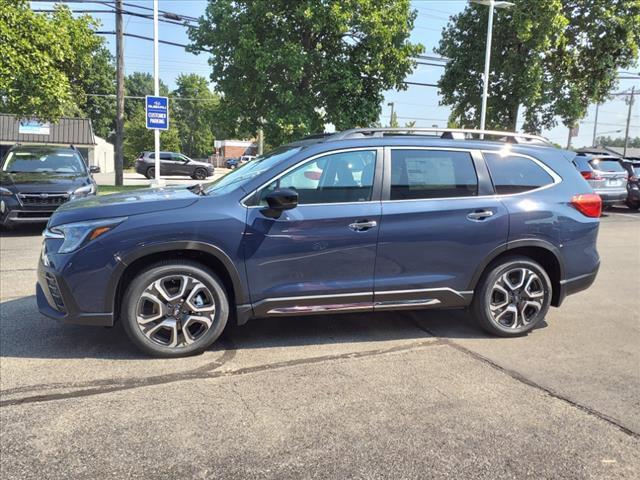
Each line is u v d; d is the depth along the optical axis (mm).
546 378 3832
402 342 4547
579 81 20562
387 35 16328
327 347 4395
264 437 2973
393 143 4406
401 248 4320
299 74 15977
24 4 13500
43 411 3217
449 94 22734
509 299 4668
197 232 3941
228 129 18062
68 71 15367
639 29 18891
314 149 4246
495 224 4480
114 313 3959
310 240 4137
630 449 2908
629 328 5051
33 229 10961
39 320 4934
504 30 19828
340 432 3035
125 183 26141
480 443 2941
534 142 4961
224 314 4141
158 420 3139
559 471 2695
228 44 16906
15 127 39062
